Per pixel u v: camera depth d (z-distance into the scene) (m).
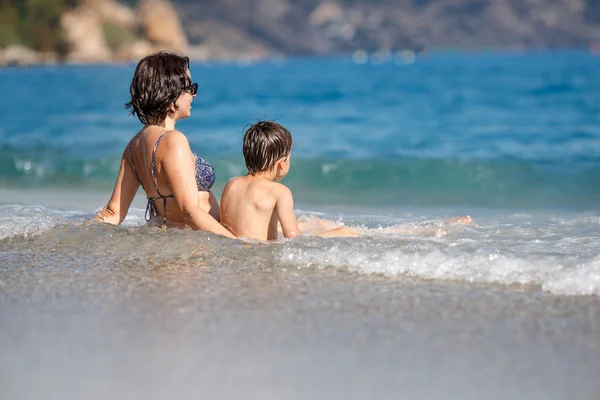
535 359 5.72
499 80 70.88
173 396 5.08
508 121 32.22
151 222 10.06
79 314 6.86
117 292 7.54
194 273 8.18
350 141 27.00
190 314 6.81
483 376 5.43
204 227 9.46
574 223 11.74
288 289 7.54
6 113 40.00
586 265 7.67
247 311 6.86
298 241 9.04
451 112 37.34
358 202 16.50
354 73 115.50
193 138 27.59
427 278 7.85
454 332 6.30
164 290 7.58
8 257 9.12
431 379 5.39
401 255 8.35
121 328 6.45
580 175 18.91
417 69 127.50
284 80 87.88
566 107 37.66
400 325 6.48
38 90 66.56
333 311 6.85
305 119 35.72
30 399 5.05
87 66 188.88
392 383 5.32
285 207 9.64
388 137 27.98
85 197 16.53
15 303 7.27
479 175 19.38
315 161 20.59
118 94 59.09
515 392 5.17
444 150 23.95
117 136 28.70
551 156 21.70
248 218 9.74
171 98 9.62
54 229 10.14
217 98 52.25
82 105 46.16
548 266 7.84
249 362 5.68
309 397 5.08
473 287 7.53
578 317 6.60
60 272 8.38
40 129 31.56
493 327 6.40
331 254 8.52
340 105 44.12
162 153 9.40
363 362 5.69
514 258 8.12
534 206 15.49
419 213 14.29
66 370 5.55
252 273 8.13
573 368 5.54
